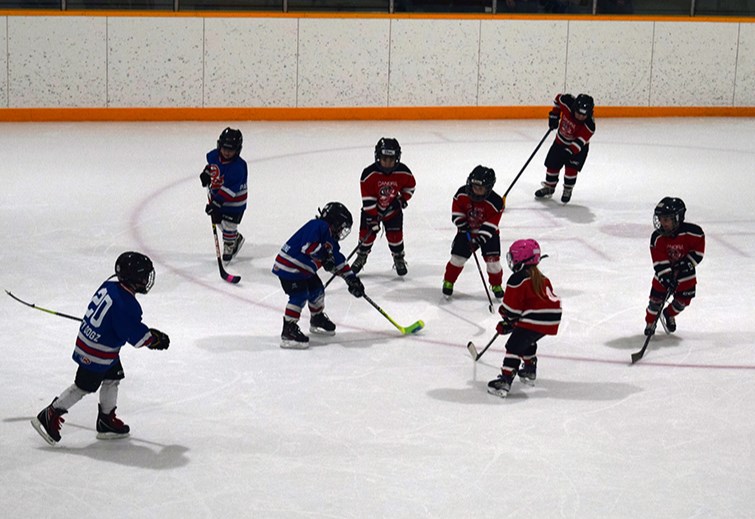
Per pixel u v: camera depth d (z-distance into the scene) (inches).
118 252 426.6
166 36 697.0
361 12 719.7
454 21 727.7
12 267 401.7
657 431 274.7
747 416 285.4
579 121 513.3
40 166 574.6
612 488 243.0
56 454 254.8
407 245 451.2
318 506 232.2
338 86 725.9
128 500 233.3
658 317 327.0
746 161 631.2
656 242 333.1
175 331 341.1
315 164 598.2
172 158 604.1
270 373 308.8
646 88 764.0
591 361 324.5
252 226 473.4
